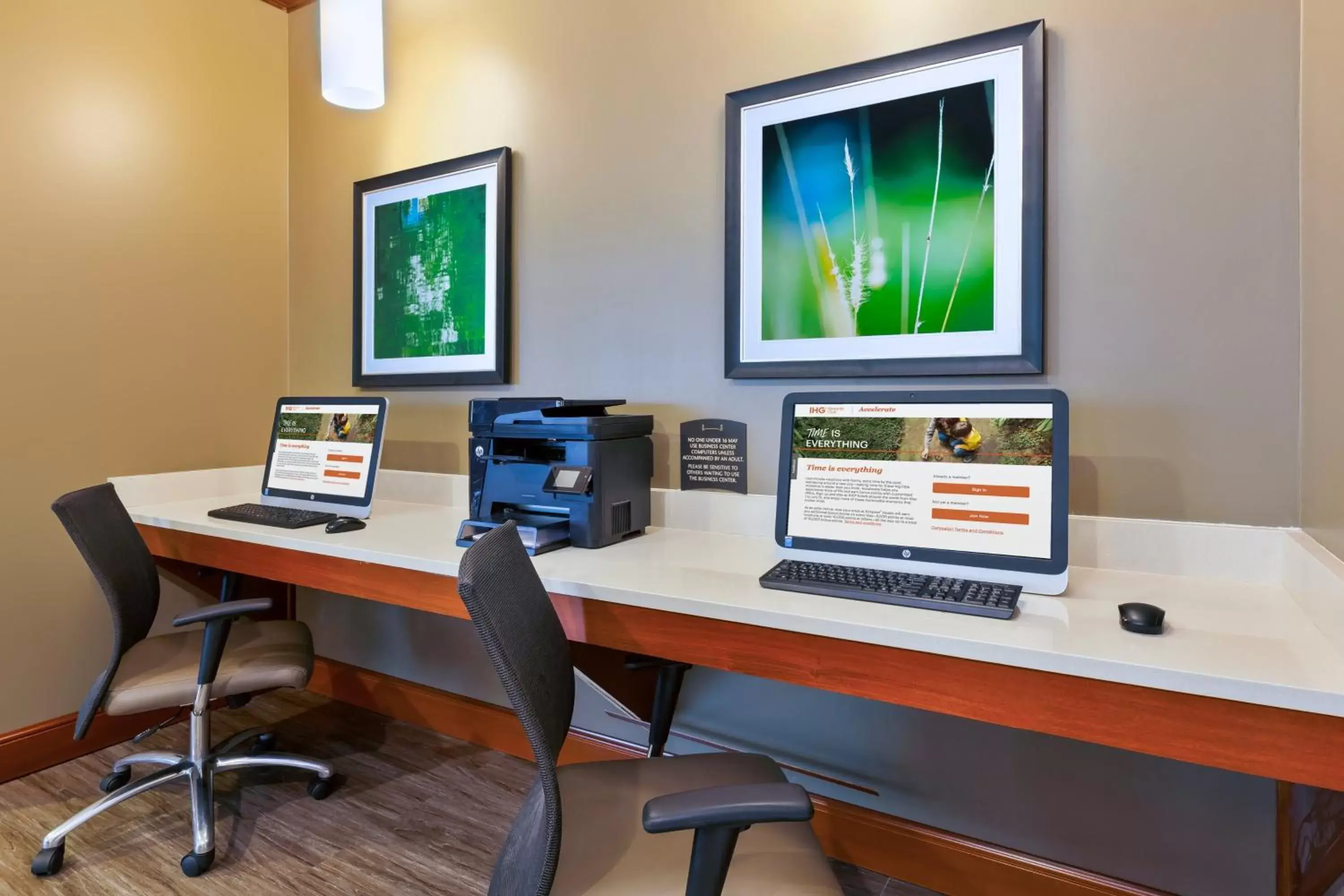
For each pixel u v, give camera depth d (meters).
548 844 0.88
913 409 1.49
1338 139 1.08
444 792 2.07
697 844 0.86
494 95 2.29
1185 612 1.21
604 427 1.74
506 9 2.25
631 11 2.02
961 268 1.60
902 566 1.44
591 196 2.11
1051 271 1.53
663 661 1.42
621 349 2.08
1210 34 1.38
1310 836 1.14
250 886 1.66
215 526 2.09
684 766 1.23
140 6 2.42
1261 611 1.20
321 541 1.86
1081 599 1.28
